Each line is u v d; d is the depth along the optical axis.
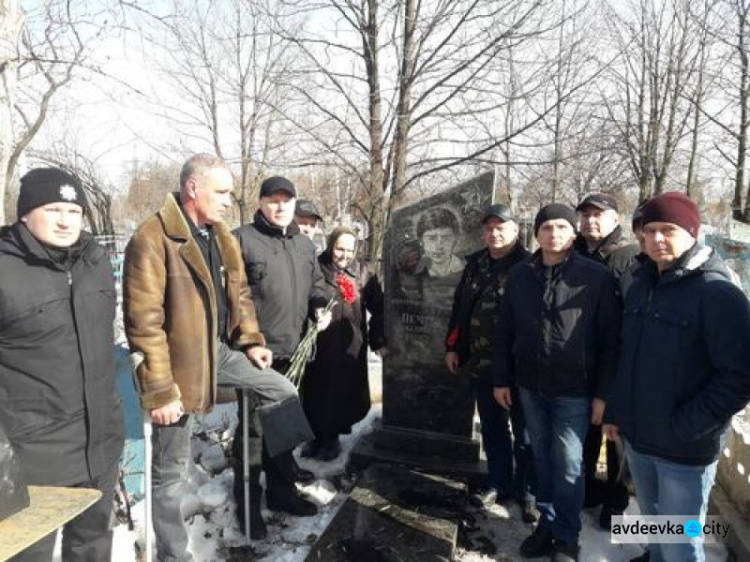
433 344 3.95
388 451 4.00
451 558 2.88
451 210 3.85
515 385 3.41
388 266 4.05
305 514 3.35
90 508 2.29
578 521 2.88
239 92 9.23
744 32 9.61
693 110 11.58
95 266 2.18
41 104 6.75
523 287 2.97
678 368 2.23
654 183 12.22
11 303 1.94
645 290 2.40
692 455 2.25
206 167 2.52
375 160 7.89
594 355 2.81
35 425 2.03
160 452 2.59
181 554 2.64
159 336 2.37
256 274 3.23
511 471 3.60
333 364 3.92
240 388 2.91
